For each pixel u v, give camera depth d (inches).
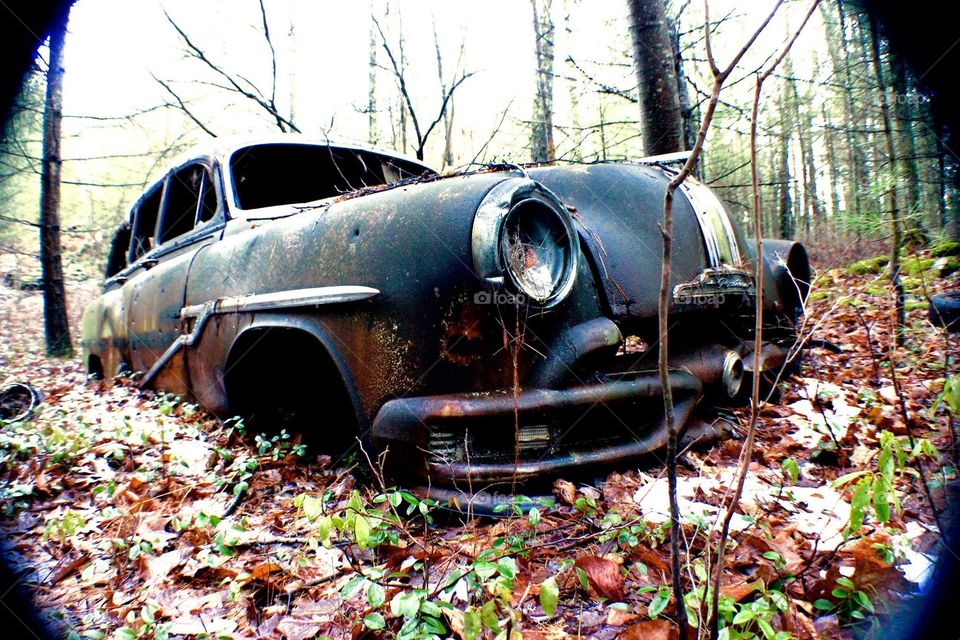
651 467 78.8
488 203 66.6
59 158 331.9
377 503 73.8
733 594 50.6
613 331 74.4
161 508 83.7
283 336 94.3
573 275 71.3
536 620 52.3
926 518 64.9
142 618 56.3
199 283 112.7
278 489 91.0
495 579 53.7
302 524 77.2
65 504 87.9
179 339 119.5
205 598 62.5
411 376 71.2
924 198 181.6
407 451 70.4
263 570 63.6
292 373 105.0
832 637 48.2
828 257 222.8
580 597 55.2
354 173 145.9
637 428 78.0
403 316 71.2
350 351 76.6
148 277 142.9
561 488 69.1
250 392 106.4
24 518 83.5
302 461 100.3
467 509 66.9
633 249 84.7
